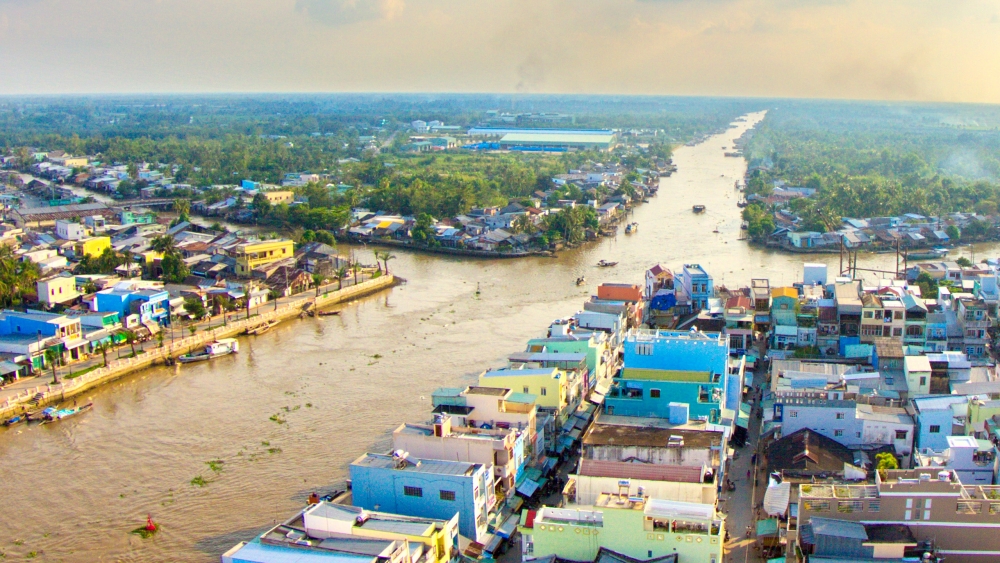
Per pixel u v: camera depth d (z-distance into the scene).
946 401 125.69
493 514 111.00
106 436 147.00
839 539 88.44
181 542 112.81
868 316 170.25
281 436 144.75
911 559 87.56
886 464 113.19
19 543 113.50
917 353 152.38
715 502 97.94
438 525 97.56
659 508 92.00
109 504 123.19
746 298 190.25
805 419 125.75
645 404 130.75
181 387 170.62
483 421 126.31
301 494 124.19
